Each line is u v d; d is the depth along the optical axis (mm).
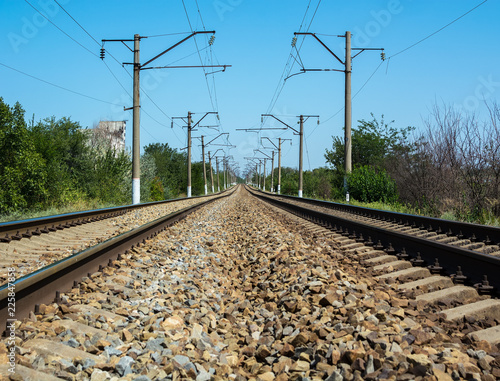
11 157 18797
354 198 26312
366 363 3354
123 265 7164
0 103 18312
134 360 3666
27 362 3189
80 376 3219
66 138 27922
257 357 4141
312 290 5637
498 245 8156
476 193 14758
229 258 10227
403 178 22031
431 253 7105
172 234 12430
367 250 8898
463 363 3336
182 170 73625
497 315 4684
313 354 3795
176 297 5938
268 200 36438
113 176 29297
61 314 4477
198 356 4023
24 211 18562
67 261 5293
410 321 4469
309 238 11289
